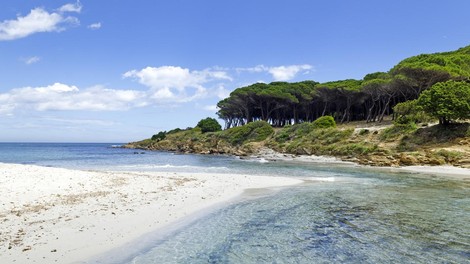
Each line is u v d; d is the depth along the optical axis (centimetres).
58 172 2214
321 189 2241
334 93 8250
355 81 8269
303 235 1184
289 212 1538
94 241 1035
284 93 9012
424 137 4700
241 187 2258
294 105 9531
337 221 1381
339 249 1039
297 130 7438
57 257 898
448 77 5600
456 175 3203
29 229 1100
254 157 6556
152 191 1895
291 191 2144
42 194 1592
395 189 2261
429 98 4628
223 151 8294
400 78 6059
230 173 3369
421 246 1070
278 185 2402
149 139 13838
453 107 4419
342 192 2119
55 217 1248
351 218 1434
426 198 1919
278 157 6322
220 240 1112
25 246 953
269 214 1493
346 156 5334
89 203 1493
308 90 9244
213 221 1352
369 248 1050
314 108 9800
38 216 1248
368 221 1383
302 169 3869
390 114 8569
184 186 2155
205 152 8688
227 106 10931
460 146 4166
